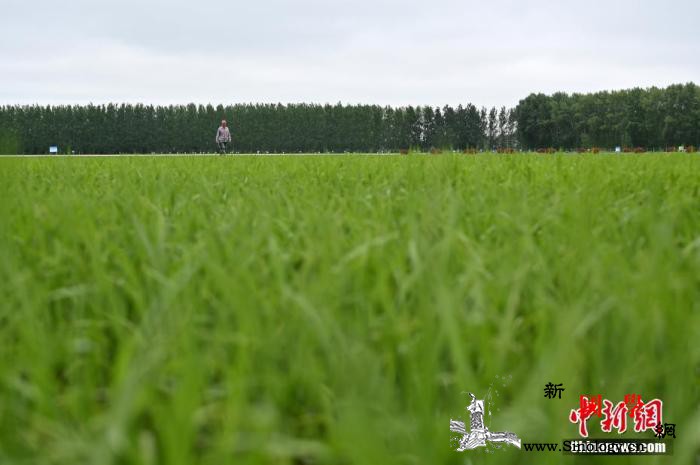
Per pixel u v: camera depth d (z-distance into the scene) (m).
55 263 1.95
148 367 1.00
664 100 84.69
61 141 82.31
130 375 0.93
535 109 90.19
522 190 3.34
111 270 1.95
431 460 0.86
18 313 1.43
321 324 1.12
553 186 3.85
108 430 0.78
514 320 1.41
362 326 1.28
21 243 2.21
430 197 2.75
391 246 1.90
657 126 85.06
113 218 2.63
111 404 1.02
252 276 1.62
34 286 1.62
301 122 89.31
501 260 1.71
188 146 88.25
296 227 2.50
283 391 1.11
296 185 4.32
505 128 90.75
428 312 1.13
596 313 1.19
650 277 1.23
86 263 2.00
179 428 0.82
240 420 0.89
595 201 2.71
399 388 1.15
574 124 89.12
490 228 2.24
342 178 4.98
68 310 1.74
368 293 1.53
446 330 1.02
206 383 1.17
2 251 1.86
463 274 1.53
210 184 4.38
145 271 1.66
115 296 1.62
